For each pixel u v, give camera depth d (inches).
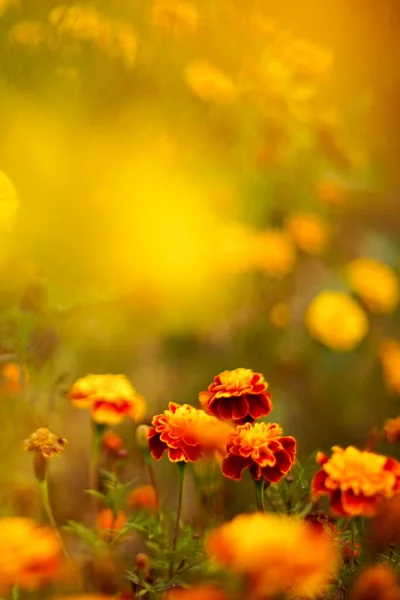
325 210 82.7
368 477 49.1
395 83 99.7
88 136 65.6
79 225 65.1
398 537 49.4
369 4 96.9
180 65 68.1
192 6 68.9
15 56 64.8
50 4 65.2
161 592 49.8
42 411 58.8
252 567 45.0
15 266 61.6
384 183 89.4
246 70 70.7
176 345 72.1
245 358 74.9
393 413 74.8
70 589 50.3
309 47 76.1
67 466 61.1
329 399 74.2
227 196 72.0
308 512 51.3
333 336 73.9
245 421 51.1
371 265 79.6
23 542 46.5
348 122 85.5
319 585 46.4
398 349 76.2
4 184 58.5
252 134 72.2
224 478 54.2
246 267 72.6
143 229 66.8
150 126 67.1
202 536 52.0
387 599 47.1
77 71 65.6
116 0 66.5
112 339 66.8
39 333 60.1
